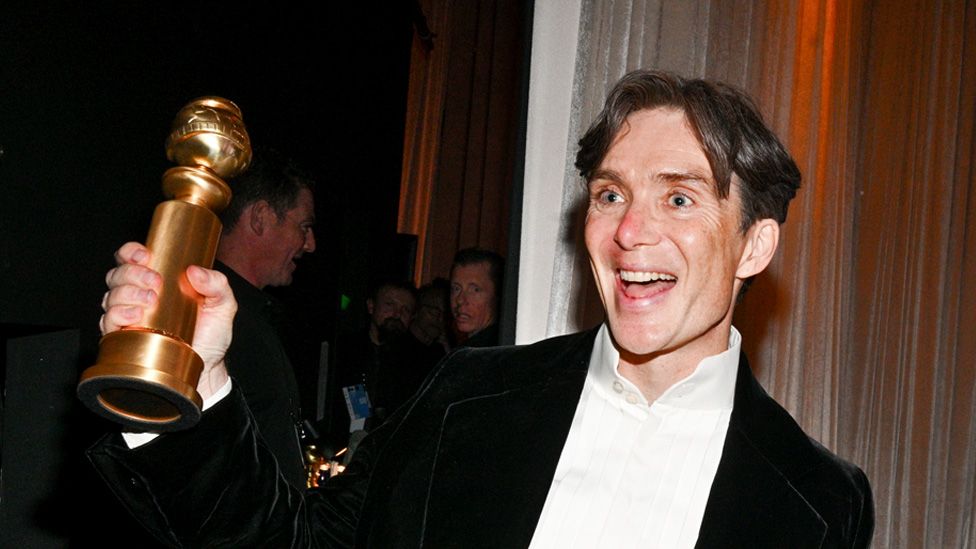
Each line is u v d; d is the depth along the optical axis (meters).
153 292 0.80
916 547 2.94
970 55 3.02
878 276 2.96
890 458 2.93
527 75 1.92
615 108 1.14
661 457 1.17
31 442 2.27
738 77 2.11
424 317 4.75
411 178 7.64
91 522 2.31
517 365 1.24
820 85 2.42
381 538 1.10
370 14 5.09
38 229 2.21
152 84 2.72
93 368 0.76
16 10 2.07
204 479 0.93
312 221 2.39
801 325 2.45
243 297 2.21
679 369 1.17
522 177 1.91
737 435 1.18
